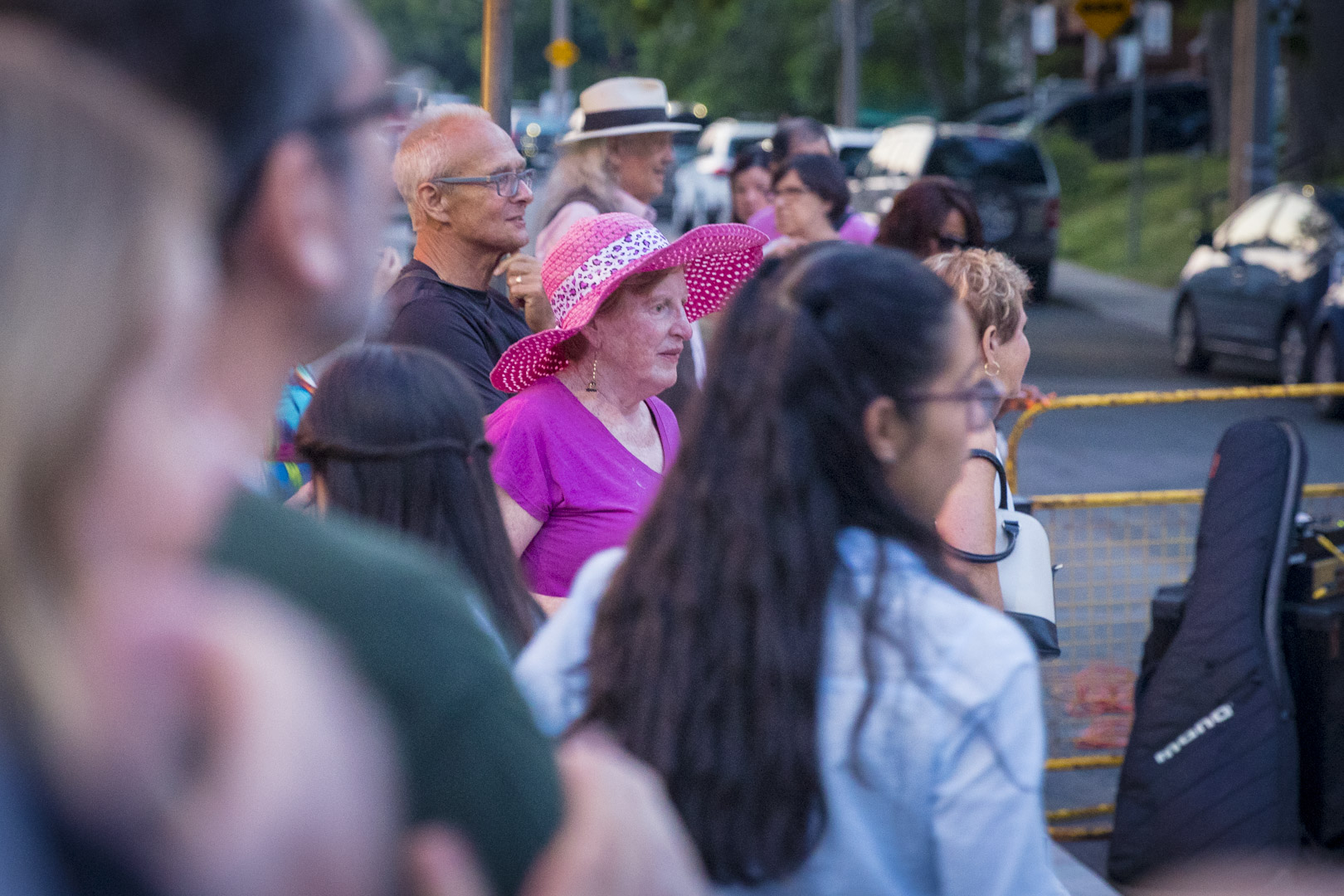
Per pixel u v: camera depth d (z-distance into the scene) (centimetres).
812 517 245
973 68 7106
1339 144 3788
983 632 241
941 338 249
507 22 796
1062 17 7481
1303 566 678
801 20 7044
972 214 790
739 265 575
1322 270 1912
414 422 319
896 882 239
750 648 241
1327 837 680
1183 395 826
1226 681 645
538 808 160
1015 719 238
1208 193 4312
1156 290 3578
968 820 235
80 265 104
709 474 252
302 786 100
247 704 100
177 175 109
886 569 243
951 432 253
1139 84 3928
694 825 242
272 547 161
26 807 99
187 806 98
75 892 99
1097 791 789
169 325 109
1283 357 1988
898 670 237
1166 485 1484
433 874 137
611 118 936
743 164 1255
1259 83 3125
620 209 884
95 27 130
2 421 101
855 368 247
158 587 106
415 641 162
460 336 627
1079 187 4972
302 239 153
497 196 643
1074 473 1545
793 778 237
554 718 267
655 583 252
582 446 495
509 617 321
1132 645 934
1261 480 663
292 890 99
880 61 6988
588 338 503
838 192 1002
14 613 100
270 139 147
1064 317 3103
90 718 99
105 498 105
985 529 441
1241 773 640
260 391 159
